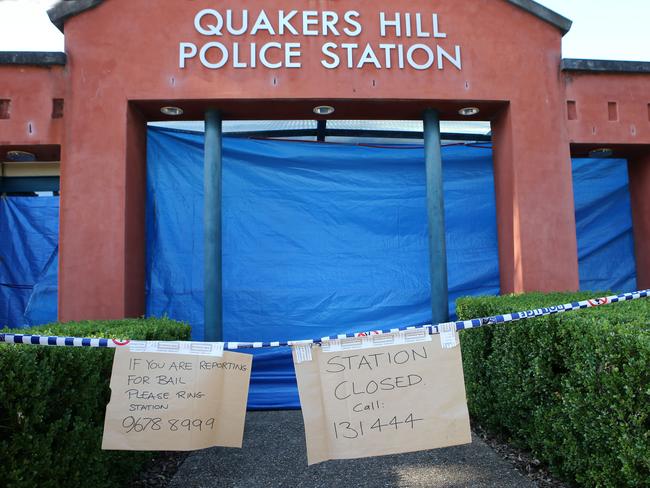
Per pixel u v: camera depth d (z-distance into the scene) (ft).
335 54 18.04
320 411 8.71
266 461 13.66
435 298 18.40
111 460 11.06
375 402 8.78
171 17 17.80
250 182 20.65
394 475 12.44
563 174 18.75
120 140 17.35
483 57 18.66
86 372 9.93
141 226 18.74
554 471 11.37
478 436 15.02
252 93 17.70
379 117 19.83
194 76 17.65
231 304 19.89
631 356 8.46
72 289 16.80
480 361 15.30
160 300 19.34
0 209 23.02
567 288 18.26
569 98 19.15
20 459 8.28
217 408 8.94
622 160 22.61
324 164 21.04
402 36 18.38
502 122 19.34
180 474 12.92
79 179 17.15
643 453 8.16
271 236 20.40
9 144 17.26
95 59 17.57
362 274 20.53
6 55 17.28
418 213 21.09
